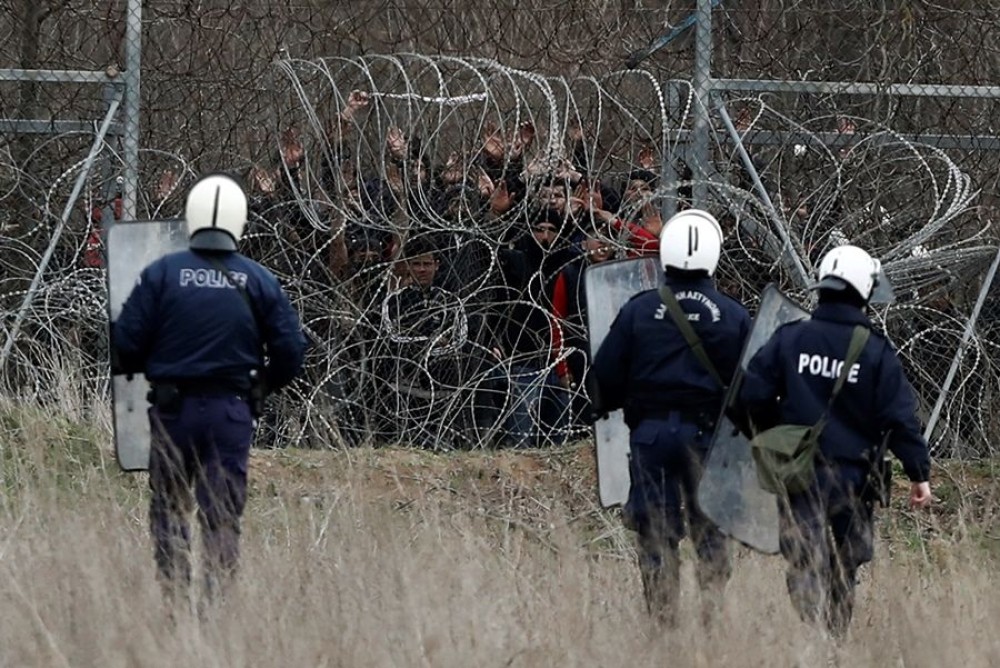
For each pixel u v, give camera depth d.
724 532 24.70
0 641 20.03
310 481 32.88
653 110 36.53
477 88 35.94
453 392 35.28
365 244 34.88
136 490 33.22
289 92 35.81
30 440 30.34
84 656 19.73
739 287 36.00
